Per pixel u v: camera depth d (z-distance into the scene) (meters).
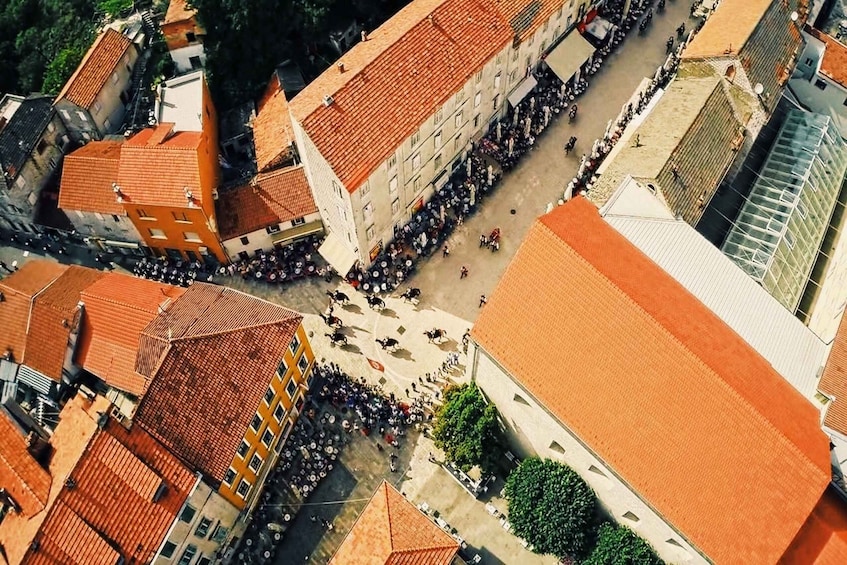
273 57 80.81
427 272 73.69
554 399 52.59
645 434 50.28
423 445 65.12
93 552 49.62
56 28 89.69
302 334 62.25
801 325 57.44
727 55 65.62
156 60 83.94
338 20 82.50
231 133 81.50
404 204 73.56
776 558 47.22
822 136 71.25
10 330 64.00
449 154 76.25
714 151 65.94
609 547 54.94
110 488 50.91
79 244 78.69
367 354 69.81
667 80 83.81
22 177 73.38
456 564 58.66
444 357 69.38
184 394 54.91
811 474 46.31
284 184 73.06
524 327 53.84
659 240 59.19
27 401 64.00
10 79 88.88
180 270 75.75
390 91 66.31
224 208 72.88
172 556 54.31
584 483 57.44
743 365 51.16
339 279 74.00
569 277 52.81
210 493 54.69
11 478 53.09
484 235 75.56
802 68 74.62
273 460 63.50
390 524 50.81
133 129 78.94
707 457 48.78
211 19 76.62
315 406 67.25
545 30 79.25
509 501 58.22
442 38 69.81
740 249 65.31
